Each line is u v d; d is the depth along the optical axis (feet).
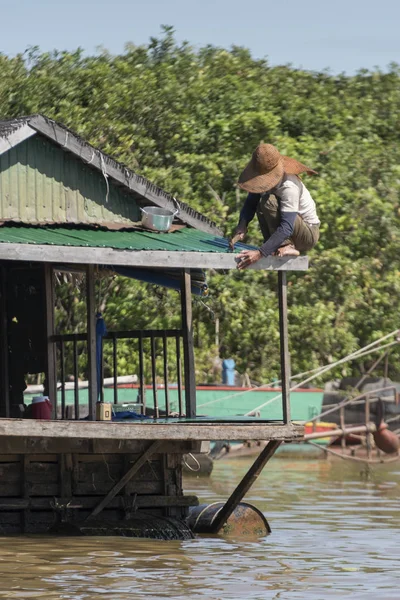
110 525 66.90
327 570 54.95
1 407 81.46
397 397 135.03
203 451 71.41
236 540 66.59
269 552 61.31
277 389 134.31
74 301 123.95
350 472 120.37
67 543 62.59
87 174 74.90
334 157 143.33
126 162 135.13
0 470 66.23
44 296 78.95
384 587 50.11
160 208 74.79
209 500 90.07
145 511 70.69
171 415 78.69
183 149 142.20
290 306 133.69
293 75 168.35
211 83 150.10
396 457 131.54
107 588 48.73
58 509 67.41
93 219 74.79
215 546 63.57
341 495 95.61
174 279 80.84
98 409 67.36
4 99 140.67
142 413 76.59
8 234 67.72
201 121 144.25
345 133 155.12
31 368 80.38
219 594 47.80
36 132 71.92
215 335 132.26
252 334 131.34
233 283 130.41
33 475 67.21
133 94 142.31
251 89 152.76
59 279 91.76
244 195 135.95
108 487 69.26
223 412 130.72
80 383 110.83
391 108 167.53
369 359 141.79
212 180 135.44
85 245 65.26
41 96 140.26
